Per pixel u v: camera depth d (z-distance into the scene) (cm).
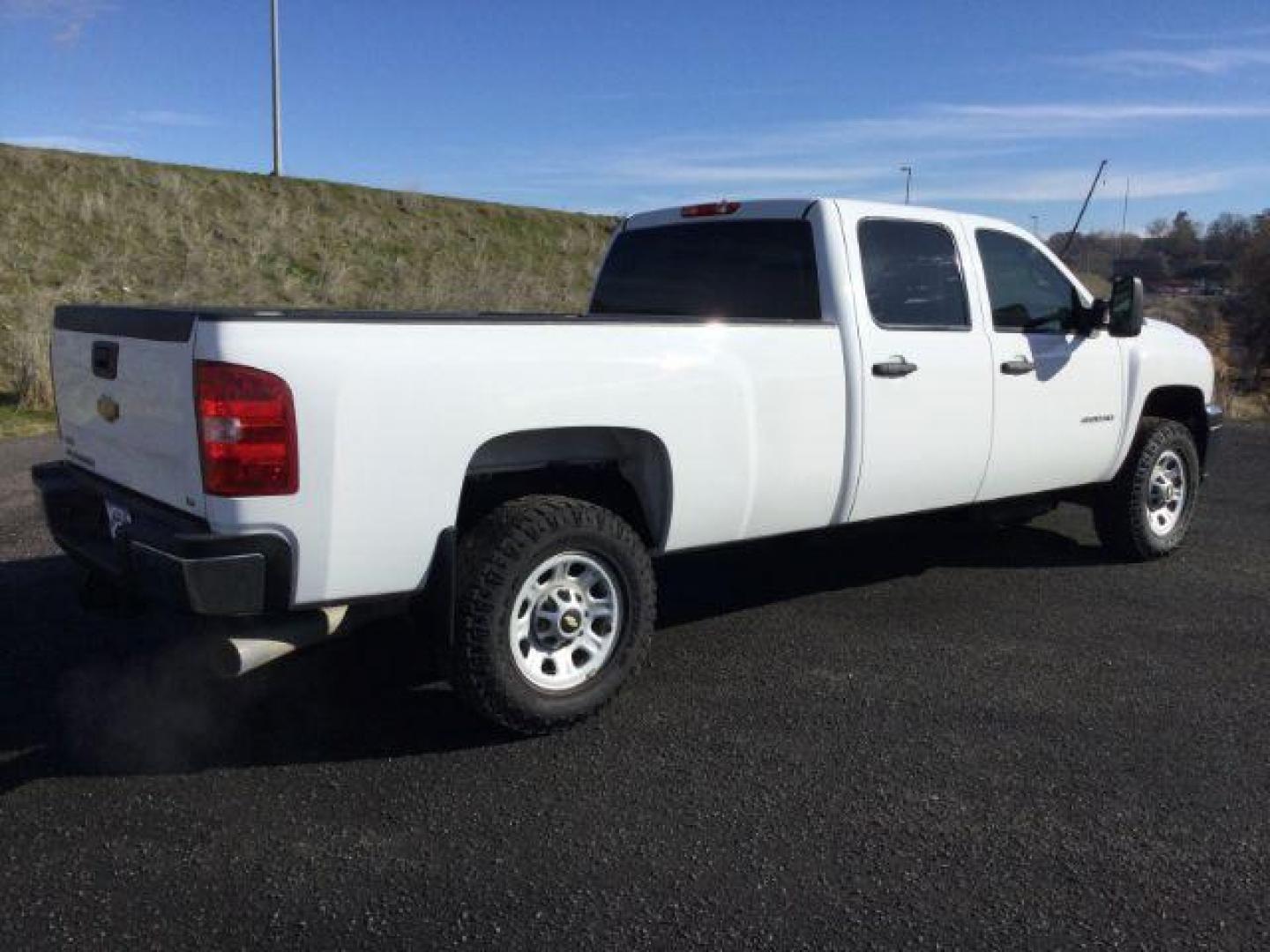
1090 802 376
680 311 577
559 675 426
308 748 412
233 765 398
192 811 365
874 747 417
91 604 459
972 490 570
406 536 384
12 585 598
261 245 2130
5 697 456
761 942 298
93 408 440
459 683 406
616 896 319
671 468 445
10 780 385
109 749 410
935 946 297
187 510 380
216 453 356
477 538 405
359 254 2272
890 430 519
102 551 426
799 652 518
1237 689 477
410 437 379
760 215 541
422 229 2530
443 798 376
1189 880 330
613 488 469
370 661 499
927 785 387
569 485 459
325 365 363
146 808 366
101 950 292
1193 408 712
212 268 1936
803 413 486
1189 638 542
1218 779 393
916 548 711
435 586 397
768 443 475
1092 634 547
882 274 526
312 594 373
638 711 449
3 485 838
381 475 376
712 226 565
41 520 733
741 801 375
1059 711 452
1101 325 611
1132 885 327
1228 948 298
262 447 355
